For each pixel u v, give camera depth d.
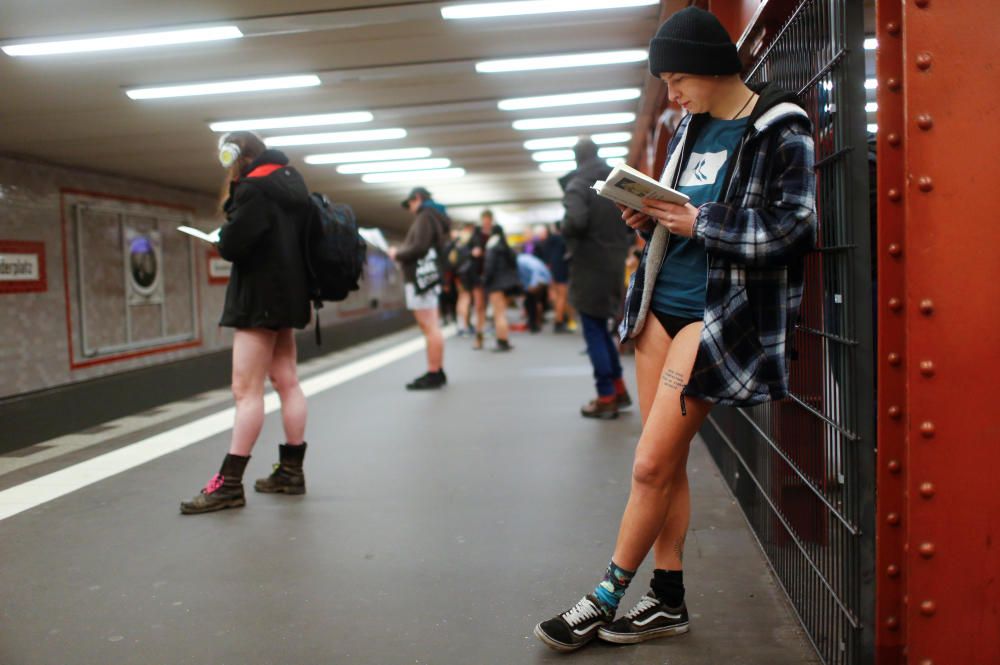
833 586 2.33
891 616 2.04
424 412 7.03
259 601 3.02
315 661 2.54
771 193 2.21
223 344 13.58
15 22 5.07
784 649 2.54
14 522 4.12
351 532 3.82
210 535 3.82
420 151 11.15
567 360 10.68
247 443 4.28
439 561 3.40
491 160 12.33
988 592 1.93
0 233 8.26
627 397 6.58
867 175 2.11
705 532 3.64
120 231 10.55
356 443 5.81
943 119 1.88
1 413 6.49
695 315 2.44
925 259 1.90
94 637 2.74
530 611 2.88
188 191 12.51
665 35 2.31
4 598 3.11
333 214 4.47
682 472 2.64
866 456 2.11
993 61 1.87
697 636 2.65
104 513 4.25
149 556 3.55
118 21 5.14
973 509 1.92
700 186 2.44
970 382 1.91
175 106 7.36
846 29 2.10
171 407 9.23
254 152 4.30
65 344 9.22
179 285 12.16
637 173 2.16
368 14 5.33
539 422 6.40
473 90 7.76
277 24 5.34
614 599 2.60
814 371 2.54
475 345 12.70
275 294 4.18
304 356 14.16
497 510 4.11
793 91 2.49
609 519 3.92
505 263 12.18
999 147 1.87
